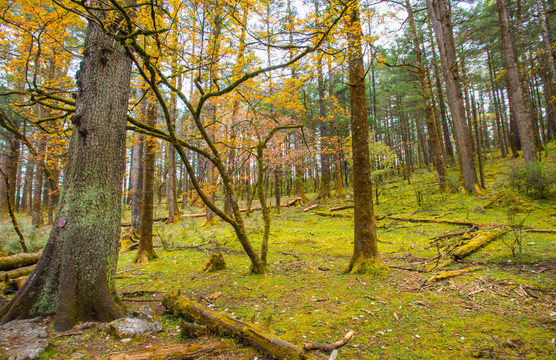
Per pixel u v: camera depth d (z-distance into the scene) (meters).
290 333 2.86
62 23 4.17
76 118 3.35
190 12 4.19
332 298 3.86
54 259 3.30
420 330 2.79
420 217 9.58
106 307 3.19
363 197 5.04
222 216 5.36
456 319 2.96
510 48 11.23
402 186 16.31
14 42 4.42
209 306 3.92
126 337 2.77
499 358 2.25
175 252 8.57
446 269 4.84
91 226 3.24
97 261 3.25
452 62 12.24
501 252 5.32
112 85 3.55
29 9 3.87
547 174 9.55
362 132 5.05
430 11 13.57
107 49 3.55
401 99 27.75
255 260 5.55
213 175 13.85
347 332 2.84
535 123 16.67
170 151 15.70
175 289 4.86
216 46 4.94
